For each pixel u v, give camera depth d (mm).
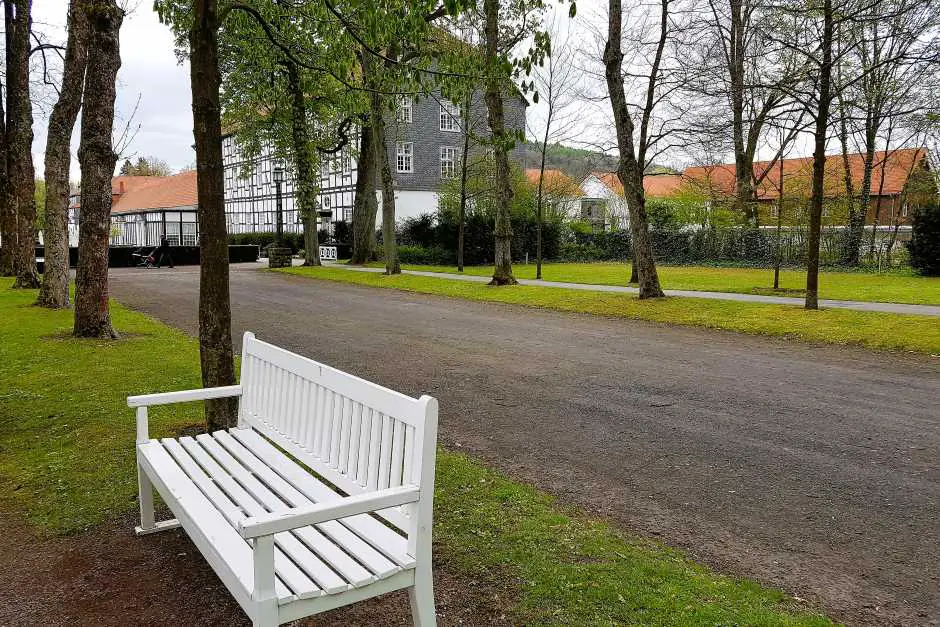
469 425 6164
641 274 15789
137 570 3389
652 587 3125
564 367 8867
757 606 2979
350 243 41188
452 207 35094
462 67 6324
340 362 9172
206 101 4852
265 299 17469
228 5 5352
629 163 15445
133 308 15148
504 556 3438
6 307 13672
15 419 6066
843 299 15656
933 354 9422
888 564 3533
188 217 57188
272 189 53875
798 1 14000
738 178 32594
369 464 2994
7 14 19688
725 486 4680
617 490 4598
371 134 30781
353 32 6273
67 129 13852
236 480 3367
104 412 6191
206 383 5098
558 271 28359
